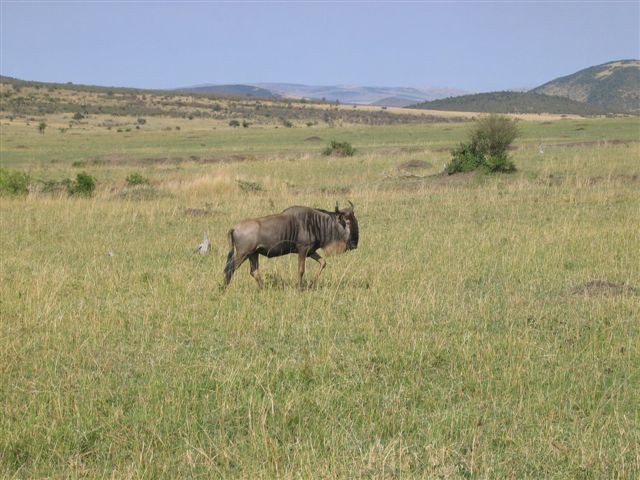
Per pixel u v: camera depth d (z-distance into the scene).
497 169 30.88
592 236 16.42
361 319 10.54
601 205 21.09
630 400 7.59
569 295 11.69
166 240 17.67
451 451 6.41
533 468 6.20
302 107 185.75
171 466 6.32
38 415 7.22
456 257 14.71
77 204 23.89
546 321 10.30
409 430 6.97
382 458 6.21
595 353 8.96
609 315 10.48
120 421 7.21
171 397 7.67
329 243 12.41
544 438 6.68
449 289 12.25
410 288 12.23
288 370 8.47
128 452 6.59
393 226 18.83
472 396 7.78
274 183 29.91
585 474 6.05
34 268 14.48
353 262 14.50
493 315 10.70
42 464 6.39
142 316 10.90
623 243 15.62
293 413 7.24
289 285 12.59
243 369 8.48
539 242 15.99
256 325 10.27
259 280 12.33
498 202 22.47
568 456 6.32
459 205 22.19
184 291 12.30
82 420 7.14
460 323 10.28
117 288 12.71
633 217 18.69
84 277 13.48
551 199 22.59
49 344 9.59
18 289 12.34
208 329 10.27
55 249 16.73
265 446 6.45
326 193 26.55
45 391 7.80
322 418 7.20
